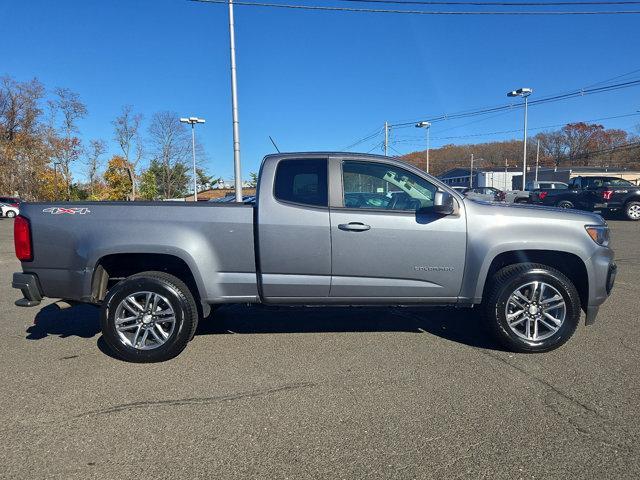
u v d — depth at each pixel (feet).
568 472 8.86
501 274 14.70
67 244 14.24
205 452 9.65
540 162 280.31
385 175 14.79
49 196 173.47
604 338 16.02
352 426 10.59
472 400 11.71
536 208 15.15
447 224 14.38
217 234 14.32
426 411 11.21
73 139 181.78
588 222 14.71
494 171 246.47
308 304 14.70
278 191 14.46
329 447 9.78
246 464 9.25
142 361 14.34
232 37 48.44
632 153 267.59
